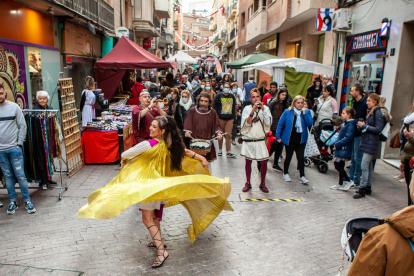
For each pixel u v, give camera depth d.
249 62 11.59
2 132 4.35
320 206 5.19
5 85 7.13
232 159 8.05
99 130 6.95
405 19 7.35
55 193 5.38
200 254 3.69
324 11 9.72
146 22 21.58
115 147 7.11
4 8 7.12
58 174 6.39
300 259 3.63
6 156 4.45
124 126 7.32
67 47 10.53
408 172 4.93
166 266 3.44
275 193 5.73
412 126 5.54
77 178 6.18
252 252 3.76
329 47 11.48
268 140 6.68
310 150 6.79
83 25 11.69
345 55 10.09
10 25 7.36
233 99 8.00
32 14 8.34
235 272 3.36
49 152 5.09
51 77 9.51
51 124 5.09
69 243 3.83
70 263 3.43
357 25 9.39
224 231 4.27
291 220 4.64
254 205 5.17
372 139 5.39
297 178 6.62
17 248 3.69
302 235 4.20
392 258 1.61
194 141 5.67
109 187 3.07
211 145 5.82
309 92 9.61
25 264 3.38
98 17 12.48
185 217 4.71
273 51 19.97
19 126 4.52
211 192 3.49
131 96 13.73
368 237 1.76
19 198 5.12
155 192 2.95
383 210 5.07
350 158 5.85
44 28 9.03
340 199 5.51
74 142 6.40
